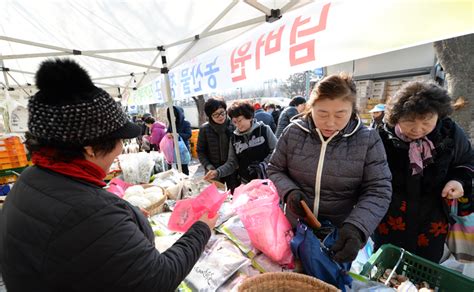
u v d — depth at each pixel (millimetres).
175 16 1584
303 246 826
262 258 992
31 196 473
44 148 499
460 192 1062
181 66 2043
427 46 4734
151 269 504
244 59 1259
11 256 470
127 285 471
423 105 1003
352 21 767
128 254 473
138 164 2145
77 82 466
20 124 3623
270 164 1154
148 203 1430
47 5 1426
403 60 5059
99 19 1609
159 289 520
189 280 879
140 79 3547
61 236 438
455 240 1226
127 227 498
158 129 5031
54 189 471
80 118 458
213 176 1880
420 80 1119
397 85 5109
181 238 679
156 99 2844
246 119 1868
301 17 948
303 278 758
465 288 874
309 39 899
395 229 1254
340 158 932
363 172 929
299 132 1031
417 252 1245
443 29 590
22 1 1377
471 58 2127
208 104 2084
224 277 886
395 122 1149
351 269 1080
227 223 1207
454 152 1110
